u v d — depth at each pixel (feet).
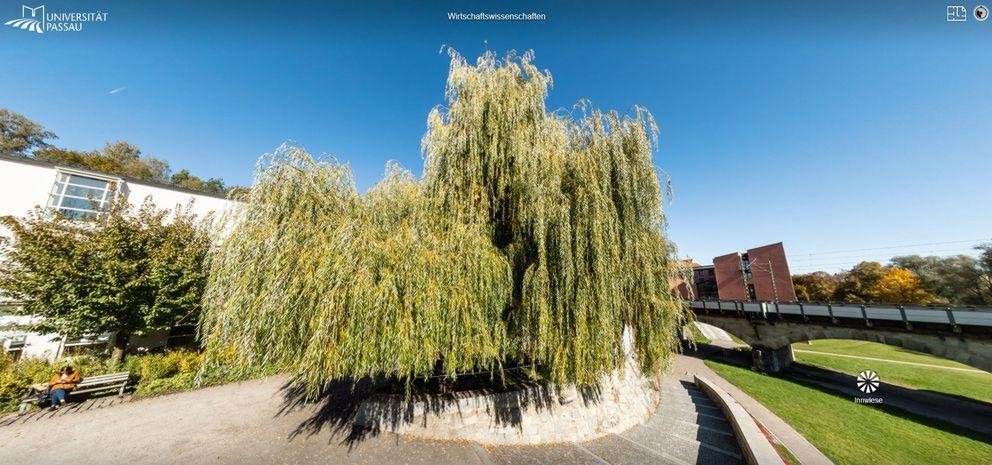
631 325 28.68
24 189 40.91
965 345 45.24
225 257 19.94
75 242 33.32
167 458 22.16
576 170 25.46
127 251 35.12
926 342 48.96
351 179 24.17
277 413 29.45
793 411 45.21
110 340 42.32
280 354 19.36
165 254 35.58
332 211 22.38
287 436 25.57
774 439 35.01
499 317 25.30
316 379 19.06
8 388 29.14
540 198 24.38
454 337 21.57
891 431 38.99
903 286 118.21
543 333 23.82
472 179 26.55
